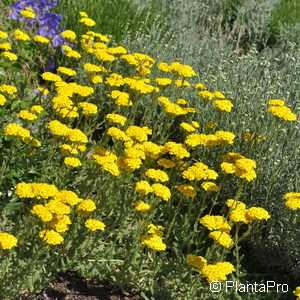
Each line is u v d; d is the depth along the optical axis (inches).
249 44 133.5
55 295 69.9
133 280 72.5
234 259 78.9
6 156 75.1
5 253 67.6
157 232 72.5
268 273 79.4
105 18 107.3
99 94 92.7
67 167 78.4
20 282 67.2
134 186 80.2
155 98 86.0
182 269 72.8
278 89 91.3
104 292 71.6
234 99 90.3
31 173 75.9
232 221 73.9
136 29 110.0
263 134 80.7
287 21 141.2
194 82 96.3
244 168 70.6
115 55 98.6
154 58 100.1
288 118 76.0
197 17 130.7
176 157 79.1
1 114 78.5
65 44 99.3
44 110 78.0
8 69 87.0
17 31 85.1
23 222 71.7
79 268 72.0
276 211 79.0
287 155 82.6
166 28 117.9
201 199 82.3
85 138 72.0
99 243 74.6
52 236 64.4
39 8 102.3
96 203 73.7
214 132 86.4
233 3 141.3
